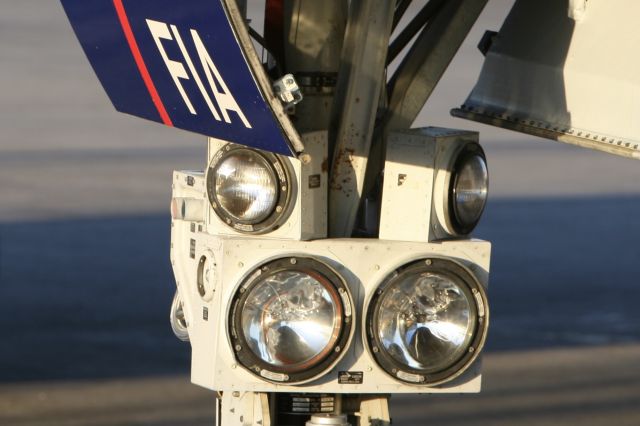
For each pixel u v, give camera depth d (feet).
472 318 27.63
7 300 125.49
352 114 28.73
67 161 211.61
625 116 29.35
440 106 258.78
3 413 89.40
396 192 28.71
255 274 26.89
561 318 126.21
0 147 224.94
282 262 27.02
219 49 23.75
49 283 133.59
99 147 227.81
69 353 107.04
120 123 257.96
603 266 152.87
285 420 29.07
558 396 97.81
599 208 193.36
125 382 98.78
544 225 178.50
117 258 147.02
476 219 29.14
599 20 30.60
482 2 30.91
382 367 27.45
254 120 24.17
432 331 27.55
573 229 176.45
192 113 26.05
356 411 29.35
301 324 27.02
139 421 88.28
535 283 142.51
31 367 102.53
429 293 27.61
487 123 33.04
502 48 33.53
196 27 24.00
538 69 31.96
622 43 29.81
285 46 29.68
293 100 23.59
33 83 319.06
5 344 109.29
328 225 29.17
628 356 112.16
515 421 90.27
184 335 32.24
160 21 25.18
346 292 27.14
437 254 28.07
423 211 28.35
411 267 27.53
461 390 28.04
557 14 31.99
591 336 119.34
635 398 97.91
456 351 27.55
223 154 27.45
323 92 29.55
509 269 150.30
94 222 166.40
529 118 31.99
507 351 113.19
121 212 173.37
